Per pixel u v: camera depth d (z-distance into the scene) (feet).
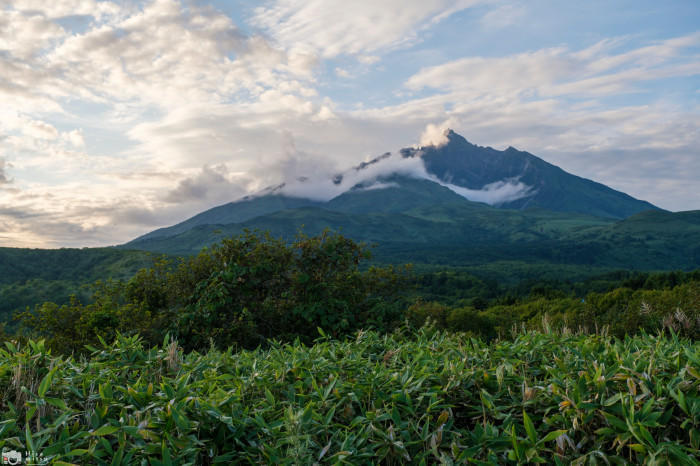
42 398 7.21
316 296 21.16
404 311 22.43
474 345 10.80
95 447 6.48
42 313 26.16
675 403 7.14
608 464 6.31
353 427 7.70
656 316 20.16
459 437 7.45
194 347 20.56
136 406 7.63
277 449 6.95
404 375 8.80
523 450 6.59
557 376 8.20
